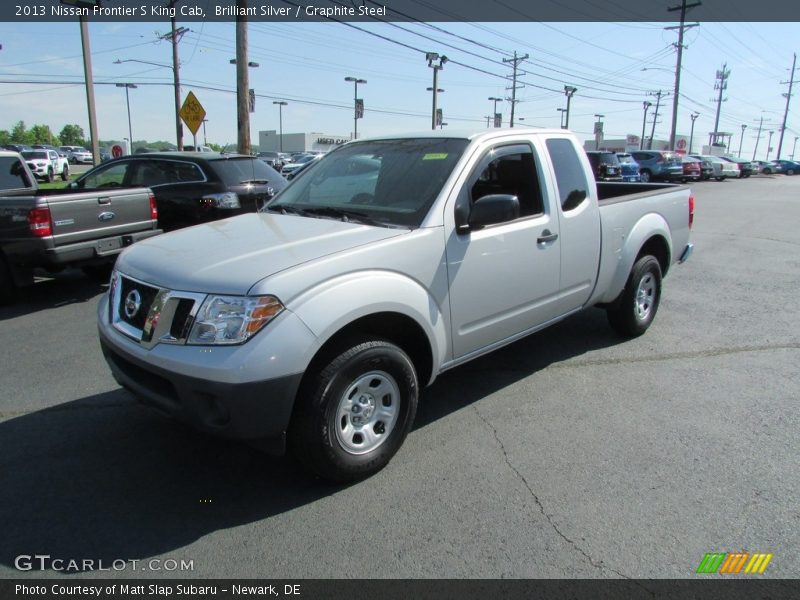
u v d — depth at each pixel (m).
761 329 5.95
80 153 57.09
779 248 10.79
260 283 2.82
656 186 6.47
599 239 4.78
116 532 2.87
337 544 2.78
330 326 2.92
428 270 3.42
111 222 7.27
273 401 2.80
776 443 3.68
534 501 3.09
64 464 3.47
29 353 5.37
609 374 4.80
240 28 15.61
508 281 3.96
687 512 2.99
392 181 3.89
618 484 3.24
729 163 41.53
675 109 42.38
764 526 2.88
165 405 2.96
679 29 41.06
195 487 3.24
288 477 3.34
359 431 3.25
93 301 7.24
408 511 3.02
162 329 2.93
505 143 4.09
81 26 17.12
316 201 4.14
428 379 3.63
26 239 6.56
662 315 6.47
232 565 2.64
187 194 8.71
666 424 3.94
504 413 4.11
